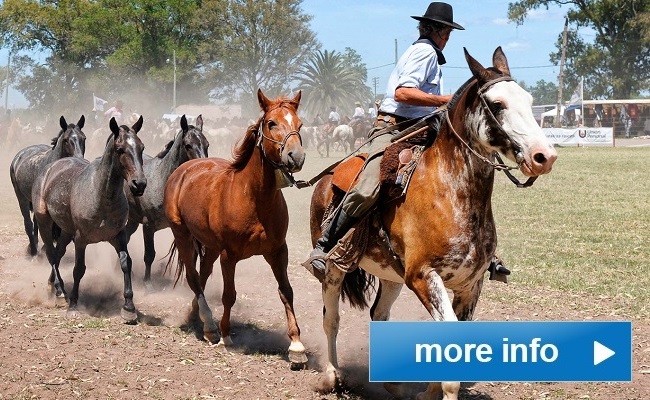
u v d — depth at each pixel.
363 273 6.53
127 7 68.25
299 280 10.62
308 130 44.22
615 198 18.78
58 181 9.46
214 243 7.70
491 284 9.98
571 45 68.62
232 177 7.46
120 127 8.62
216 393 6.21
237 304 9.42
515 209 17.05
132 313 8.61
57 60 72.38
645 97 69.56
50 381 6.38
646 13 63.62
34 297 9.84
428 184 5.41
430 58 5.84
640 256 11.68
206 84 71.25
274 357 7.34
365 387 6.50
